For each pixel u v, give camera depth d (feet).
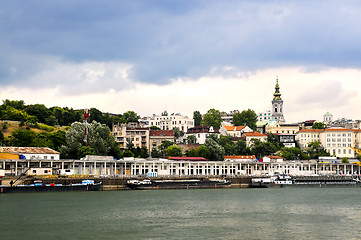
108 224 436.76
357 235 392.88
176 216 486.38
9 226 423.64
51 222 444.55
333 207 570.46
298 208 558.15
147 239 374.22
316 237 384.68
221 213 510.58
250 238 380.17
